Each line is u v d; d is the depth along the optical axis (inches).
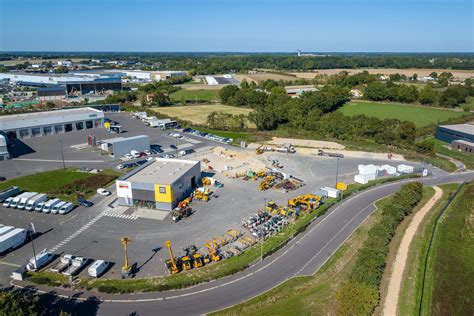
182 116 6604.3
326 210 2928.2
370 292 1697.8
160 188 2851.9
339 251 2308.1
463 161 4325.8
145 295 1882.4
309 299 1838.1
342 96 7642.7
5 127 4783.5
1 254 2256.4
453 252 2353.6
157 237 2486.5
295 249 2345.0
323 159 4330.7
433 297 1889.8
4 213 2849.4
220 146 4879.4
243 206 2994.6
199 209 2933.1
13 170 3759.8
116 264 2171.5
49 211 2854.3
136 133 5413.4
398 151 4623.5
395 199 2935.5
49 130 5236.2
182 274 2071.9
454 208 2965.1
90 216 2802.7
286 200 3122.5
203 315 1738.4
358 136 5305.1
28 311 1525.6
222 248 2352.4
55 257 2241.6
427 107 7293.3
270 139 5251.0
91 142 4650.6
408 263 2167.8
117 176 3592.5
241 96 7573.8
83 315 1734.7
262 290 1926.7
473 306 1897.1
